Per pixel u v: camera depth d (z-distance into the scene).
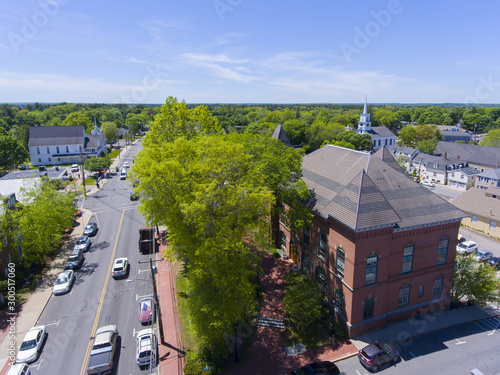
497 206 54.97
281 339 28.69
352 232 27.06
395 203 30.17
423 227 29.31
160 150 35.62
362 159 34.75
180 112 45.22
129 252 44.81
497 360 26.34
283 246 43.47
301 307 28.73
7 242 37.53
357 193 28.16
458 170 86.75
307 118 171.38
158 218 31.09
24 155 95.44
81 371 25.23
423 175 97.81
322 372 24.33
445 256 31.55
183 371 25.14
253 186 28.75
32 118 186.50
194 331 26.33
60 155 108.25
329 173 37.78
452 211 30.97
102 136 122.75
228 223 26.83
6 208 36.88
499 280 33.66
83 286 36.59
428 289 31.59
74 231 51.81
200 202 25.50
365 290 28.17
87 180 84.69
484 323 31.02
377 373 25.14
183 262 41.50
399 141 151.62
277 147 36.16
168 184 28.00
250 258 28.09
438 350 27.44
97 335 27.45
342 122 168.00
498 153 91.94
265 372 25.27
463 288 32.97
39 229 38.00
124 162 107.38
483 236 54.62
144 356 25.70
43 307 32.81
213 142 30.06
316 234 33.81
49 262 42.00
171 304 33.50
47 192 40.78
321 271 33.56
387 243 28.06
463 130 157.00
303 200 35.97
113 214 60.06
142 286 36.69
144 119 173.12
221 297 25.53
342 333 28.73
